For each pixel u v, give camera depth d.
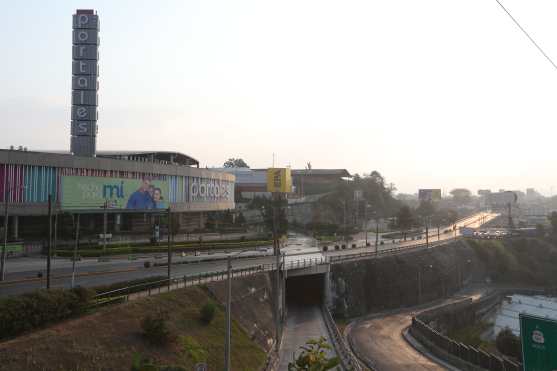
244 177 191.12
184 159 121.12
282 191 129.25
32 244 69.44
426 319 70.56
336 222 145.38
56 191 75.81
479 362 50.00
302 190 182.88
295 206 152.38
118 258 66.94
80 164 79.38
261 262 68.88
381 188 190.62
